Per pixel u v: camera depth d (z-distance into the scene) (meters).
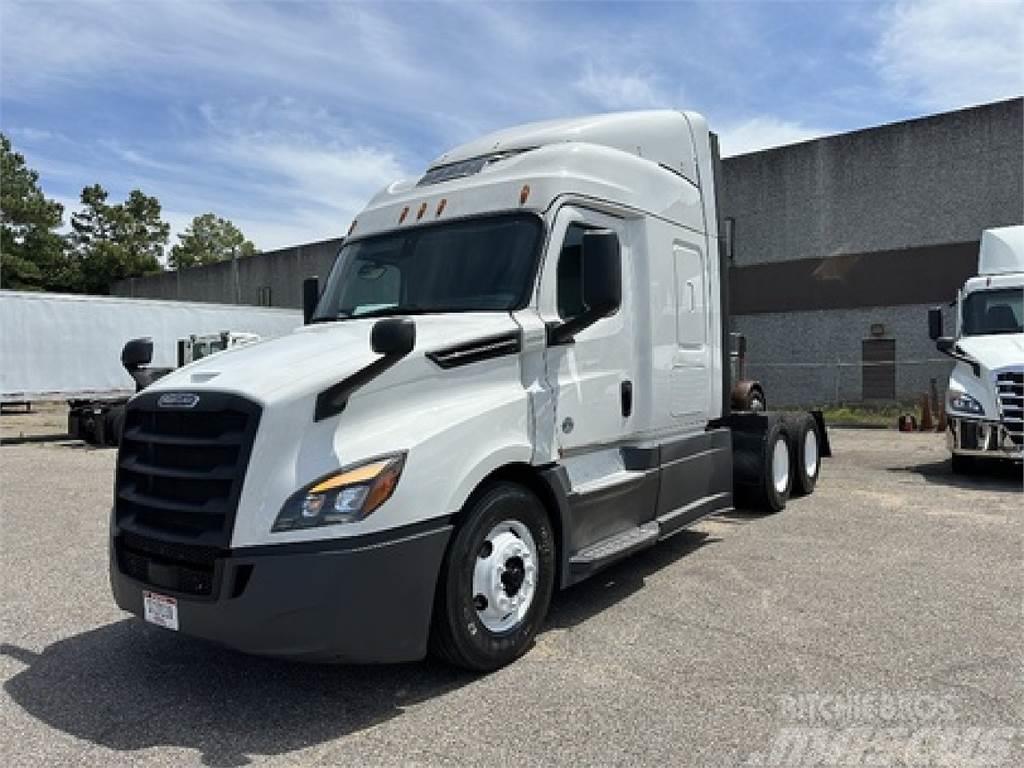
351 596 3.69
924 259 22.27
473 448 4.29
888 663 4.34
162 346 22.31
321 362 4.14
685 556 6.79
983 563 6.34
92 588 6.18
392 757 3.48
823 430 10.12
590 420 5.35
